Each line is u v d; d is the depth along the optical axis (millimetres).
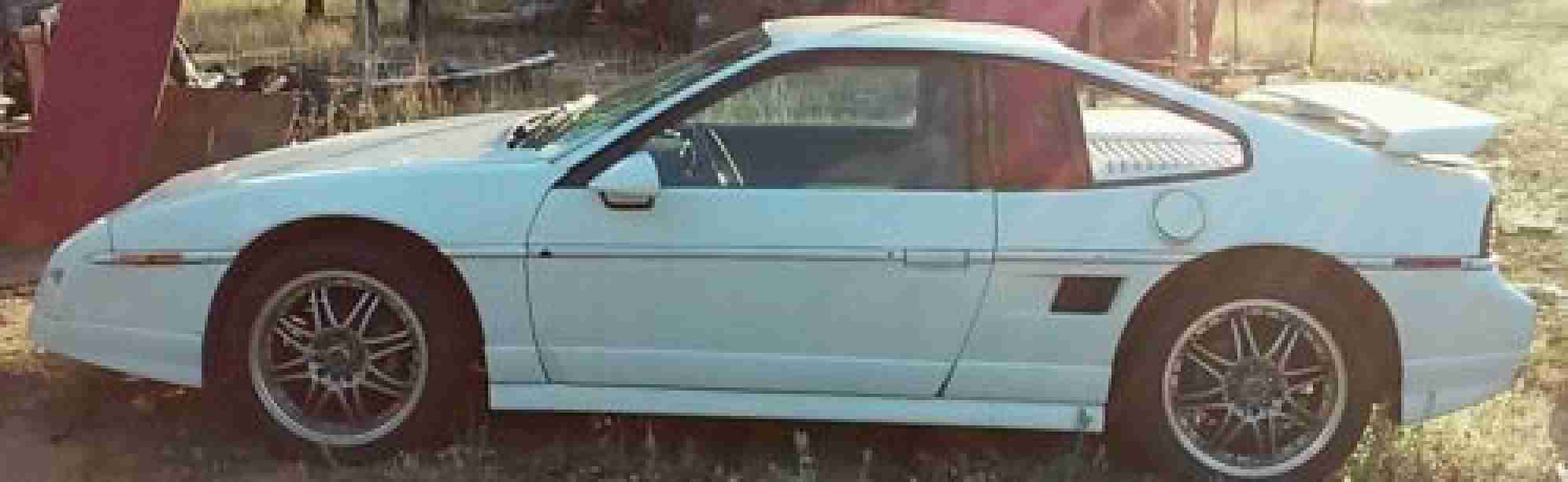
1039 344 4691
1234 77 16641
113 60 7168
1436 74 18531
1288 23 22688
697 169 4711
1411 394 4758
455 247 4617
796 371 4711
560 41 19078
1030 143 4691
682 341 4688
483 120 5594
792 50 4793
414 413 4777
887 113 4812
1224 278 4672
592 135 4754
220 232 4711
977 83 4730
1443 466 5086
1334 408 4773
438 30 19766
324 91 11000
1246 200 4648
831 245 4594
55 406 5262
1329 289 4695
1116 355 4730
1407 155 4746
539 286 4648
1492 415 5598
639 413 4887
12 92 9320
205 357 4770
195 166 8133
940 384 4734
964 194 4645
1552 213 9719
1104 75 4777
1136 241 4617
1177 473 4801
